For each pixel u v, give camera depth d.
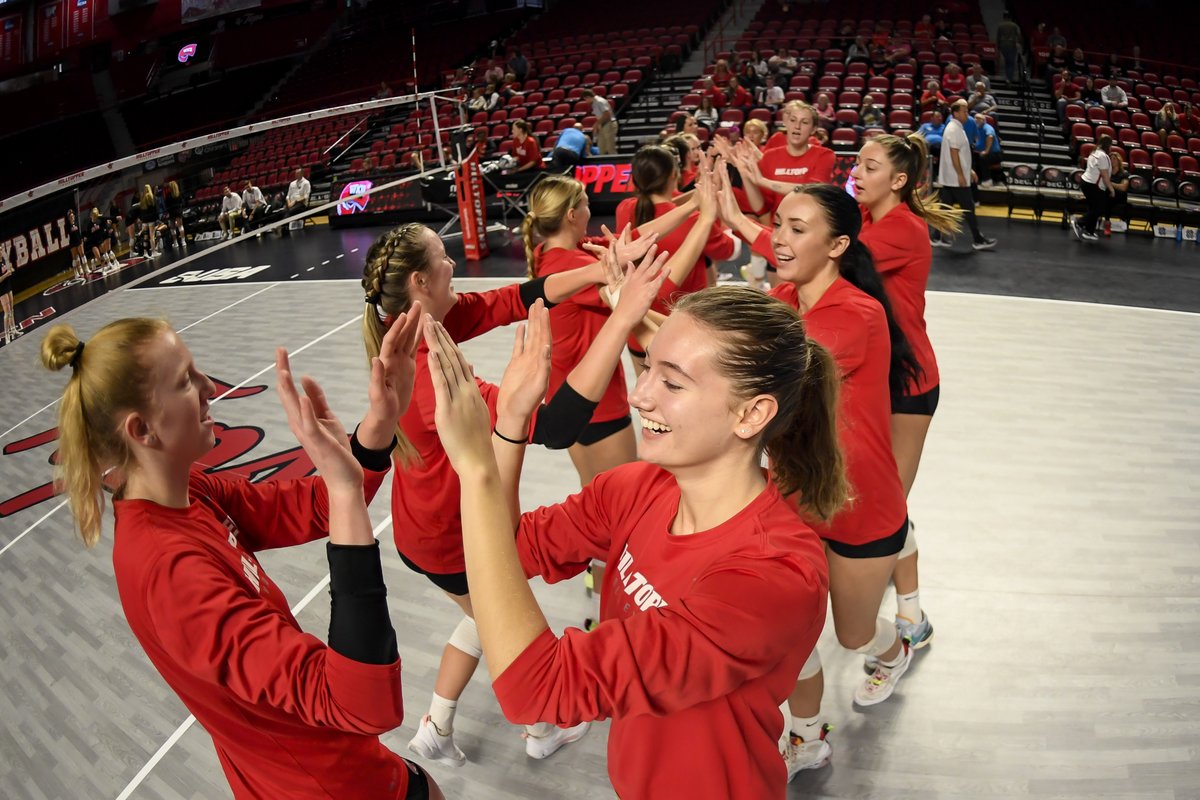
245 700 1.26
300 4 23.59
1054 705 2.76
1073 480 4.09
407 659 3.16
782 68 14.00
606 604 1.41
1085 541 3.60
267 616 1.25
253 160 17.22
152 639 1.29
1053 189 10.31
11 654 3.52
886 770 2.55
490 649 1.06
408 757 2.72
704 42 17.91
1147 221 9.60
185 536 1.33
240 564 1.41
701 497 1.22
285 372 1.14
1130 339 5.99
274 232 12.95
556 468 4.46
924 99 11.91
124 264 11.46
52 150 22.47
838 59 15.34
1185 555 3.48
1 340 8.84
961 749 2.61
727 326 1.12
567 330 3.14
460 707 2.91
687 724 1.21
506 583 1.08
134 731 3.00
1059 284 7.39
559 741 2.71
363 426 1.52
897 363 2.40
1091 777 2.49
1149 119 12.46
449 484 2.31
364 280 2.45
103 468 1.32
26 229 10.17
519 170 11.22
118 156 23.17
